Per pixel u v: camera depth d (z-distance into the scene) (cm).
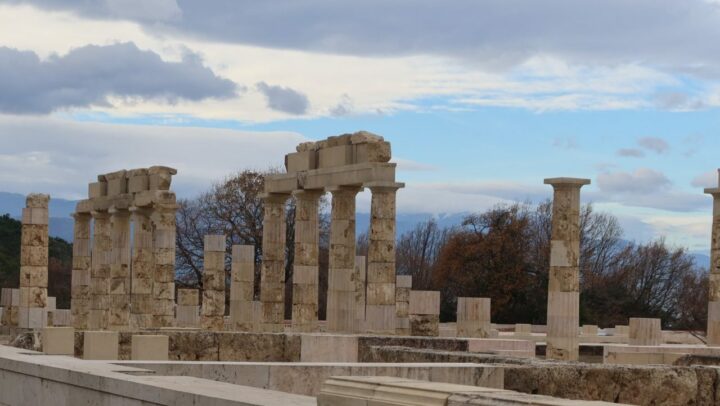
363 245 13175
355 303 4728
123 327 5844
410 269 11875
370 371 2020
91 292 6247
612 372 2184
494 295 8994
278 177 5066
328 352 3142
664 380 2228
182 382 1587
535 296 9012
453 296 9444
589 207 10469
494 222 9200
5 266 10162
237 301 5397
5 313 6288
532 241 9681
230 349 3144
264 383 1978
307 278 4934
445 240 12200
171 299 5622
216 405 1381
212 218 9675
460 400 1184
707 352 3612
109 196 6028
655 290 9956
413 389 1241
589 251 10050
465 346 3388
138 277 5759
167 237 5609
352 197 4709
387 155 4497
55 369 1855
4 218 10688
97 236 6219
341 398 1287
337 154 4691
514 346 3541
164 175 5631
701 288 9762
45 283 5872
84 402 1748
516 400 1158
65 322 6525
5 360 2097
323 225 10019
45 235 5881
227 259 9469
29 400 1973
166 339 2670
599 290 9369
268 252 5153
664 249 10100
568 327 3847
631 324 4766
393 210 4453
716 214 4488
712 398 2264
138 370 1809
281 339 3159
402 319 5759
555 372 2139
